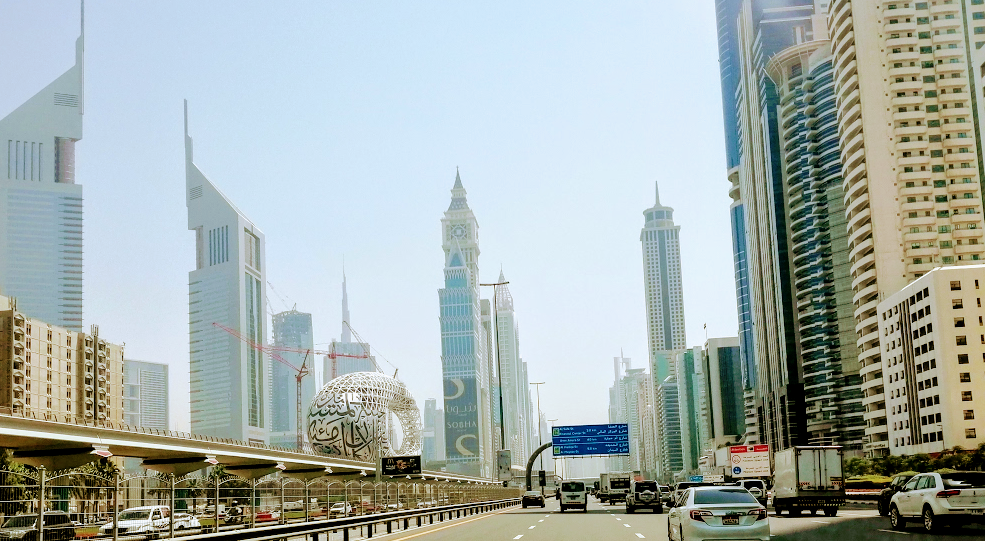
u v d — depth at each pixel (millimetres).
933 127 170625
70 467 51188
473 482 151750
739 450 86688
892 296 151125
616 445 105875
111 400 152250
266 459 74312
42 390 130000
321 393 130500
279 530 30969
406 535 38969
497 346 110250
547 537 34375
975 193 168000
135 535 31469
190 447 61969
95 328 144875
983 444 111500
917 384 140500
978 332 130500
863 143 173750
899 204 168500
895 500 36469
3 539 25438
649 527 40344
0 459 64125
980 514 32375
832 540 29406
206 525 38156
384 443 128000
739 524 23984
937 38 174000
